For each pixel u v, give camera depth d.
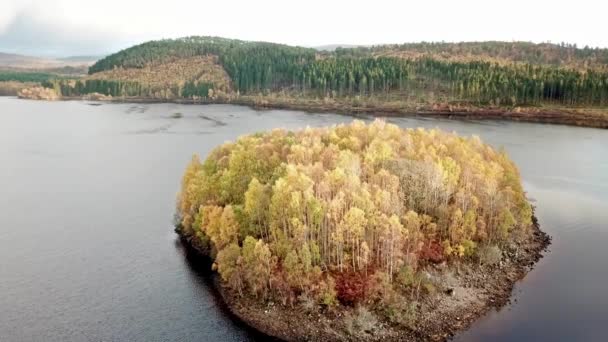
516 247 76.94
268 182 74.31
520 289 66.44
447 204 77.56
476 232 73.38
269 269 61.66
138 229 91.50
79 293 68.69
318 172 73.19
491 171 85.38
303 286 60.78
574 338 56.28
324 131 110.81
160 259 78.44
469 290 64.75
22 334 59.66
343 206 65.62
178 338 57.94
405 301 59.62
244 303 62.53
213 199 79.75
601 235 84.75
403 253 65.62
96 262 78.06
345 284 61.75
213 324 60.19
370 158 81.25
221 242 69.44
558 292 65.69
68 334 59.47
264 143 96.50
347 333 56.16
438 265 67.50
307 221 65.81
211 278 71.31
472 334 56.88
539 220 92.19
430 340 55.62
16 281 72.38
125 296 67.56
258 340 56.78
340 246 63.78
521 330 57.62
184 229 86.69
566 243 81.31
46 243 85.69
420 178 76.62
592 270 71.75
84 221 96.12
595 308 62.00
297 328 57.53
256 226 69.44
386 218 62.66
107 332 59.69
